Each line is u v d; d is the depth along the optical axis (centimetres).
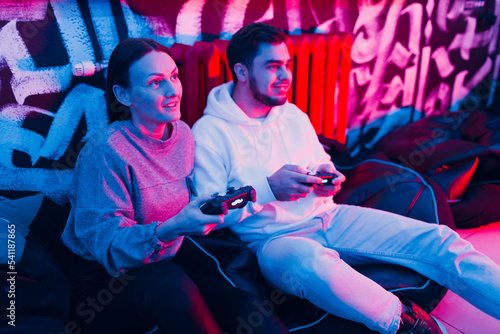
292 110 146
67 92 155
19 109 150
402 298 127
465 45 252
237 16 184
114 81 108
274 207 131
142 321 95
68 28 151
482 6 248
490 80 271
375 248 134
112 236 98
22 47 145
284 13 194
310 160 146
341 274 109
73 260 114
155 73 105
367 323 110
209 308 101
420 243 129
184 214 94
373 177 174
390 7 219
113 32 159
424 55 240
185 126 125
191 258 126
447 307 150
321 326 119
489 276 118
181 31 173
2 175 153
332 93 194
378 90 233
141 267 96
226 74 170
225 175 131
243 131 134
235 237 135
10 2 141
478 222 191
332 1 203
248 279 121
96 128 164
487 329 138
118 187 104
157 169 113
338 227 139
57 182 162
